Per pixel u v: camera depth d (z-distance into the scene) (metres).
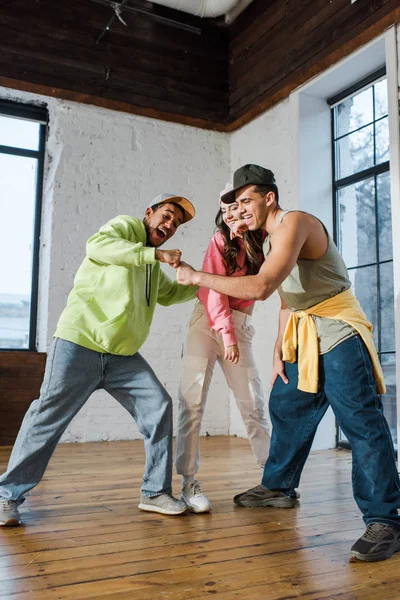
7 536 1.93
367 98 4.41
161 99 5.45
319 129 4.71
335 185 4.66
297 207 4.55
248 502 2.39
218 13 5.44
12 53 4.87
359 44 4.09
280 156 4.93
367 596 1.43
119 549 1.80
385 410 4.04
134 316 2.22
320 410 2.29
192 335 2.46
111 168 5.16
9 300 4.88
